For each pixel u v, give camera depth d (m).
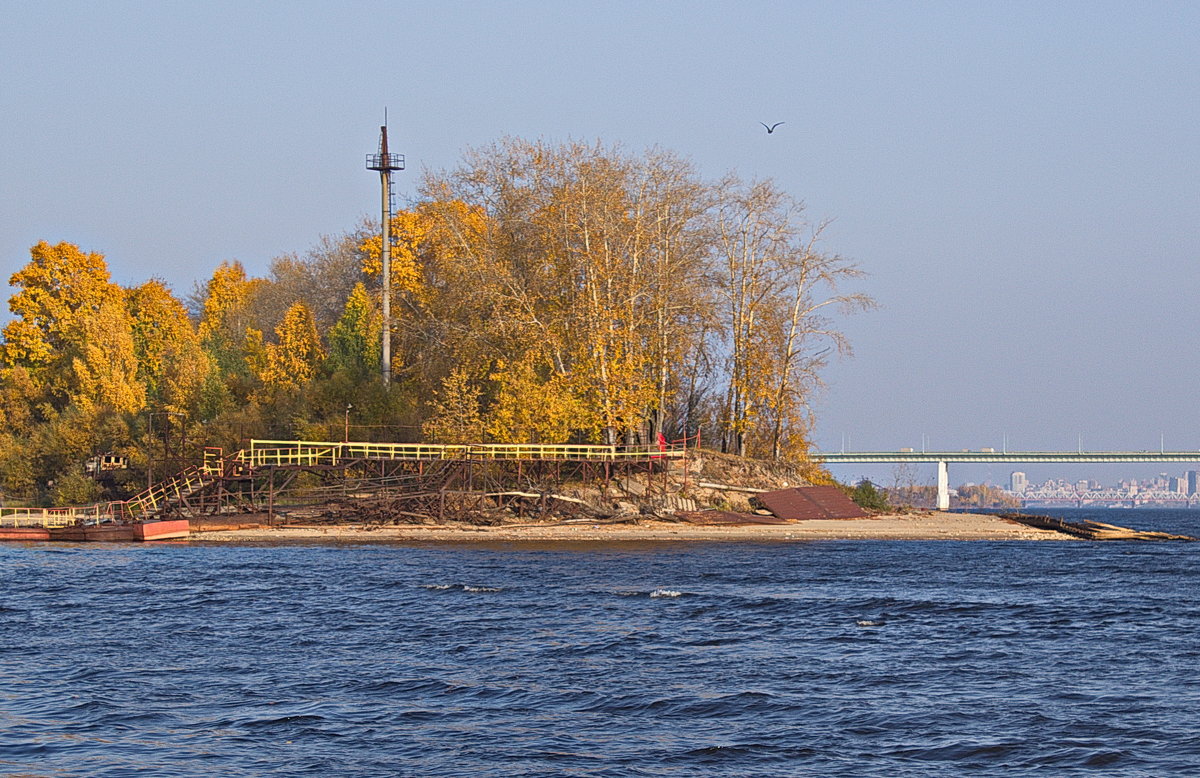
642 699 32.12
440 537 82.19
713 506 94.50
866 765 26.27
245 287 156.75
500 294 93.50
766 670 35.91
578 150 94.88
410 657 37.94
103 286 126.25
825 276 101.44
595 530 84.81
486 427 93.31
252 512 89.06
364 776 25.36
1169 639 41.78
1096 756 26.78
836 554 74.81
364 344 112.44
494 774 25.44
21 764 26.08
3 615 46.81
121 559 70.56
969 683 34.12
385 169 110.62
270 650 39.12
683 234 96.38
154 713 30.48
